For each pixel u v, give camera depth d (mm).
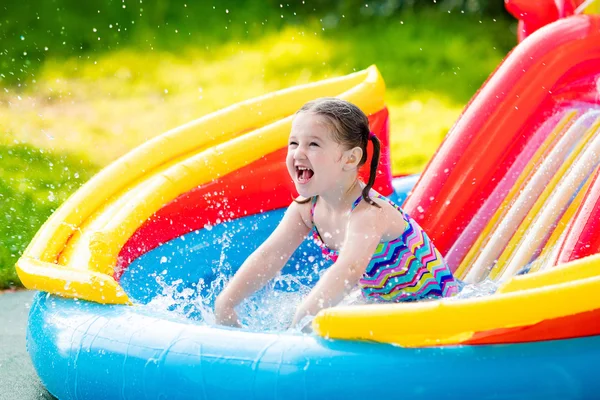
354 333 2873
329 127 3494
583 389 2801
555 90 4652
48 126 9227
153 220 4441
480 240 4668
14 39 12195
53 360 3352
